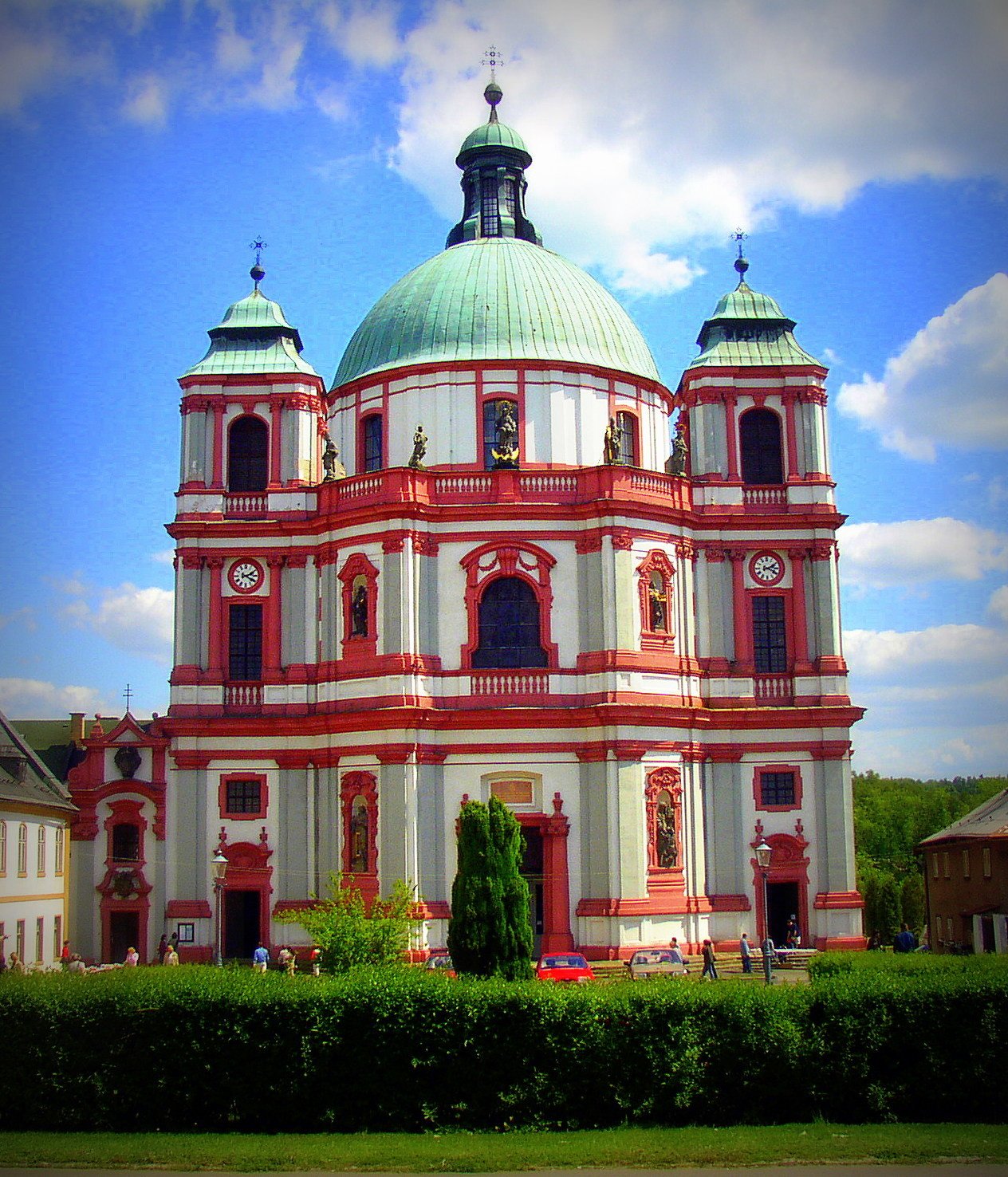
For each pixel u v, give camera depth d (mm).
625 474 69500
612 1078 32750
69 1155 29547
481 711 66438
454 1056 32812
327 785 69500
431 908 65125
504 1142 30703
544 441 72500
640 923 65250
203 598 72438
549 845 66312
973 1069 33000
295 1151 29891
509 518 68750
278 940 68812
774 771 71312
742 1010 33062
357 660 69000
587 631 68062
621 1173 27969
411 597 67812
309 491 73312
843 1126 32000
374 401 74875
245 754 70625
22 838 67812
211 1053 33094
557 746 66938
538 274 77812
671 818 68062
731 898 69625
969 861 87000
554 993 33406
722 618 72250
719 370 74438
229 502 73625
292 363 74938
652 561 69375
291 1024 33125
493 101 85875
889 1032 33188
